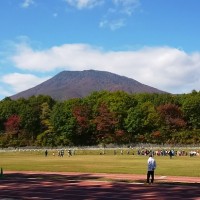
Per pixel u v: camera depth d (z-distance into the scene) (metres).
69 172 49.34
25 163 68.12
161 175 43.94
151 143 140.75
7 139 149.75
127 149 117.81
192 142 136.50
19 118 160.12
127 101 158.75
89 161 72.00
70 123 146.75
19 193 30.42
